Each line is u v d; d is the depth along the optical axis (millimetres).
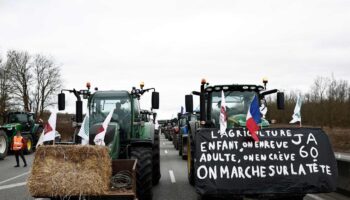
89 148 6812
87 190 6738
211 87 10891
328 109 32688
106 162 6934
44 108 59969
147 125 10727
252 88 10914
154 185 11953
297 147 7234
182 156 21047
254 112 7355
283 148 7219
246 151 7211
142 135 9852
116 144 8688
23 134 25750
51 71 60562
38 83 60000
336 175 7129
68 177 6742
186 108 11133
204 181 7082
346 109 32281
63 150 6801
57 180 6730
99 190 6770
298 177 7090
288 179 7082
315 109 33250
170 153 25812
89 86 10359
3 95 48094
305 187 7047
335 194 10039
